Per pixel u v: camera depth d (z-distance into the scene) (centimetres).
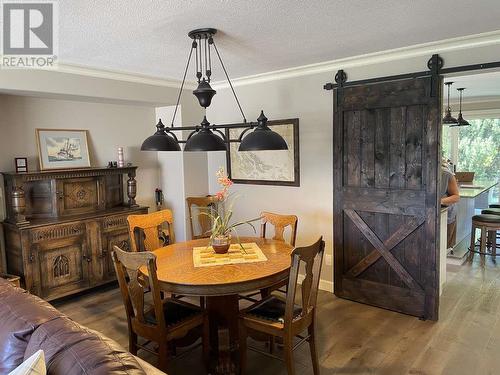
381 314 349
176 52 314
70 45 286
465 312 348
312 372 258
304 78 395
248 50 313
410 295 343
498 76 458
